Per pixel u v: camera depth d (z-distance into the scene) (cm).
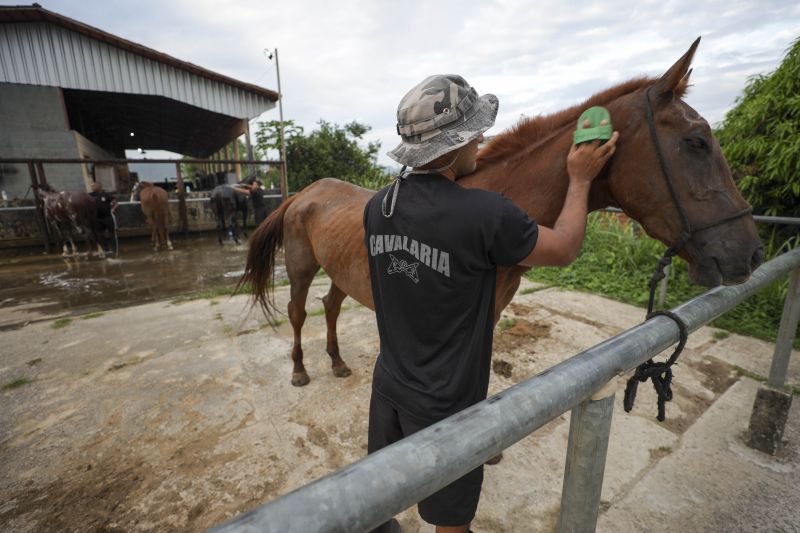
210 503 178
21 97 1082
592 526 85
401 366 99
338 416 238
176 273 641
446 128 87
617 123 123
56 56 1074
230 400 257
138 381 283
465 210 82
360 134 1647
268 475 194
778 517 163
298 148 1542
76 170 1161
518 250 83
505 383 272
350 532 40
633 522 163
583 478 80
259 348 332
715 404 237
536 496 179
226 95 1288
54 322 403
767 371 272
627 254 504
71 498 182
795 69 342
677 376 268
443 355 94
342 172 1554
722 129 436
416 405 94
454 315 90
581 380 65
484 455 52
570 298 435
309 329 370
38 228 909
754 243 114
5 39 1021
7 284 585
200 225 1115
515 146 139
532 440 215
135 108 1581
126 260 763
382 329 106
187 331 372
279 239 283
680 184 116
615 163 124
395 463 45
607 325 362
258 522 35
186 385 276
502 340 332
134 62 1152
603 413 76
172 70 1198
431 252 86
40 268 699
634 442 208
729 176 118
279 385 273
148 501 180
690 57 109
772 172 360
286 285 531
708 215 114
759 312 357
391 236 93
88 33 1075
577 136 114
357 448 211
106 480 192
